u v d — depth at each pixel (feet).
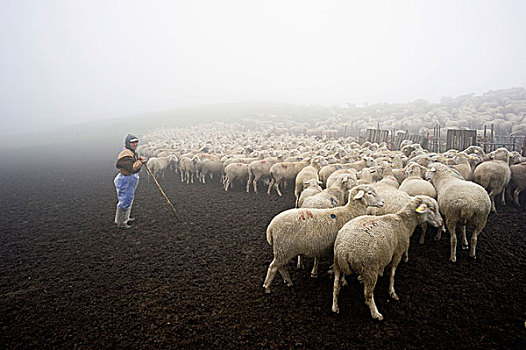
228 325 17.72
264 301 19.69
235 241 29.25
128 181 33.60
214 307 19.39
